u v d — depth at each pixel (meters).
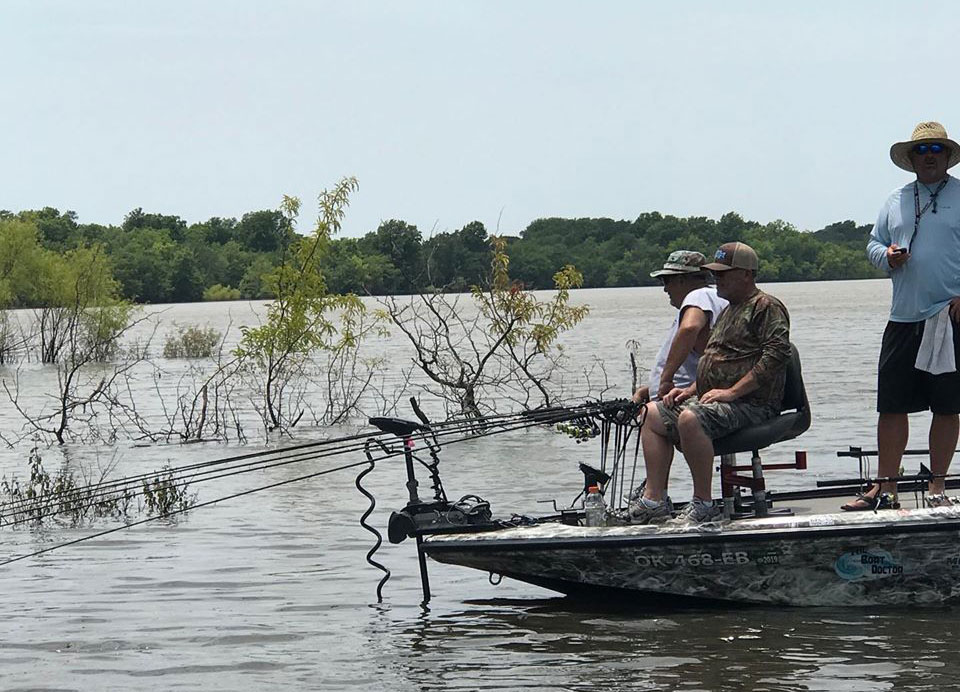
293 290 22.47
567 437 19.20
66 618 9.52
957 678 7.72
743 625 8.89
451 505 9.81
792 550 9.05
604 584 9.37
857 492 10.18
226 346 47.25
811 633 8.66
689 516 9.16
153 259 131.88
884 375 9.67
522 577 9.51
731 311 9.20
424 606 9.70
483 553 9.37
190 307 121.19
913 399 9.62
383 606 9.73
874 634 8.59
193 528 12.69
